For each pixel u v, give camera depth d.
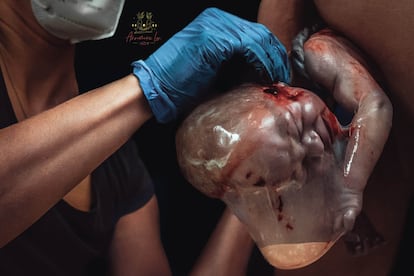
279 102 1.23
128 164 1.64
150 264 1.62
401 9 1.34
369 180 1.60
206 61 1.24
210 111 1.23
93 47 1.84
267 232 1.25
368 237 1.45
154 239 1.65
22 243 1.42
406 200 1.67
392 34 1.36
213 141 1.19
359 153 1.25
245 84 1.29
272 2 1.57
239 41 1.26
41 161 1.18
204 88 1.26
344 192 1.25
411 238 1.85
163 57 1.27
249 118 1.19
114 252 1.62
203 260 1.69
